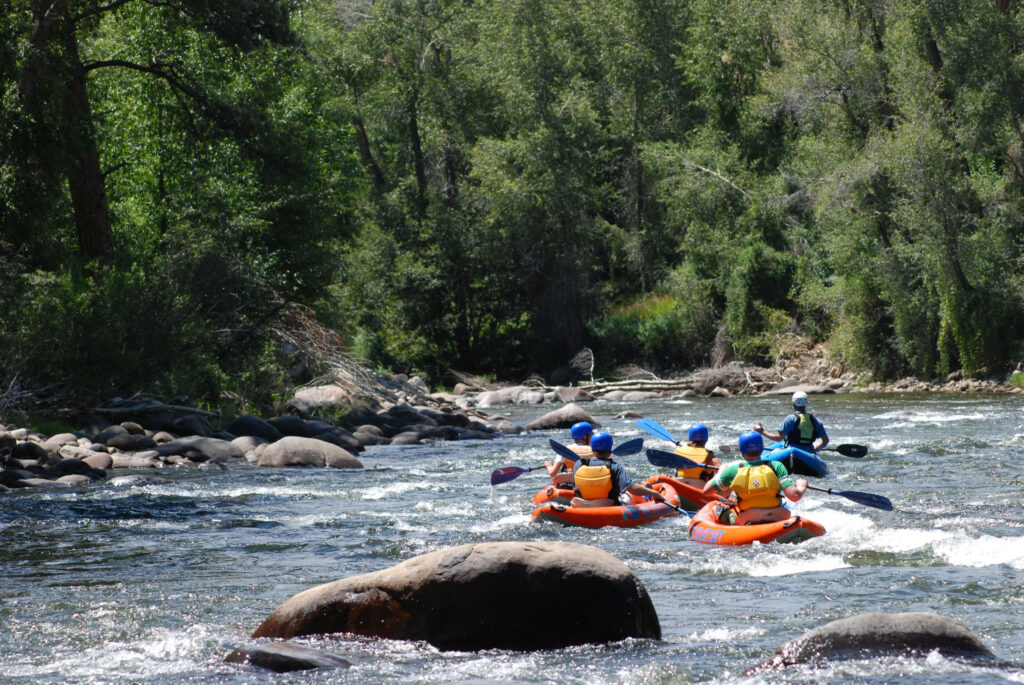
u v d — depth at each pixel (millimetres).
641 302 95000
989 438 38031
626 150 99375
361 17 107125
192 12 49094
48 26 43719
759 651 12031
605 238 94688
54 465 30812
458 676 11156
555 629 12133
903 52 69125
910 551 18188
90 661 12242
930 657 10898
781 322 82000
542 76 90875
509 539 20609
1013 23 68250
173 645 12906
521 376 91562
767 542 19391
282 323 56781
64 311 39156
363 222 87188
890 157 65125
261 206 57844
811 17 77750
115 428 36438
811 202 81188
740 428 47469
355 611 12477
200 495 27078
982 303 65562
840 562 17547
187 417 39594
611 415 59312
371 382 62469
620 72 98562
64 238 47938
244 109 51688
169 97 54781
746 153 94125
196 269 45750
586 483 22812
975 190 65125
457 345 92000
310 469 33438
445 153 97500
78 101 47031
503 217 89500
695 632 13031
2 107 40812
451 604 12195
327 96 70188
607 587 12320
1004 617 13562
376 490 28000
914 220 65062
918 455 33156
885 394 67438
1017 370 65562
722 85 96375
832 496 25312
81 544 20484
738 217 87438
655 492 23125
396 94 97688
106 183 56531
